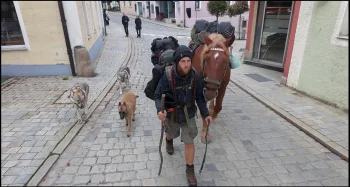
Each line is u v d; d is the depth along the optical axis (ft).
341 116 14.56
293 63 19.84
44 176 9.46
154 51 14.99
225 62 9.14
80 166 10.11
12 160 10.51
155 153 11.07
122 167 10.07
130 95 14.11
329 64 16.15
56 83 15.29
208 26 13.35
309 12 17.47
